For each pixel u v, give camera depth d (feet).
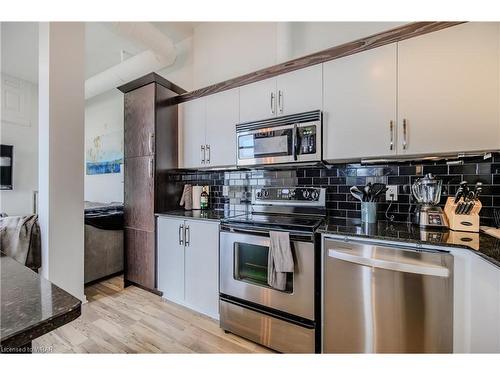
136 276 8.46
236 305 5.91
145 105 8.18
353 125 5.42
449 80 4.51
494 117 4.19
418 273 3.87
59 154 6.82
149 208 8.13
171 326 6.28
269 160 6.42
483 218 4.97
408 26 4.78
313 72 5.93
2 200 13.35
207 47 9.45
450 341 3.80
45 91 6.68
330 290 4.78
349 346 4.57
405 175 5.84
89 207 9.90
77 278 7.17
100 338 5.70
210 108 7.83
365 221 5.61
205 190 8.84
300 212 6.88
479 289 3.51
